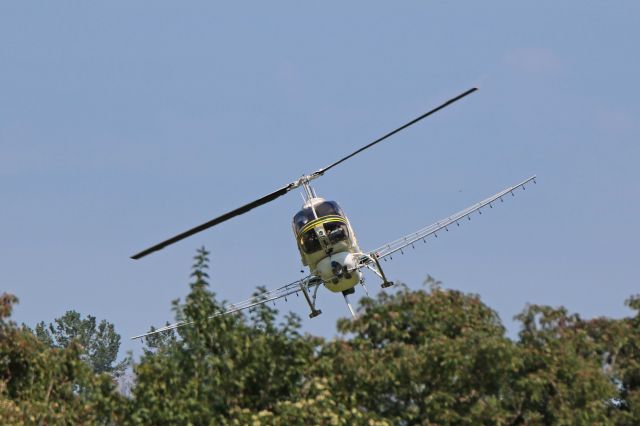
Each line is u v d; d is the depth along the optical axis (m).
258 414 79.94
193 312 86.69
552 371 84.81
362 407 83.81
